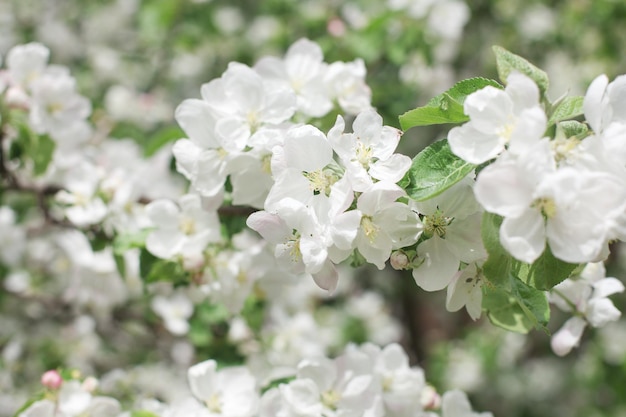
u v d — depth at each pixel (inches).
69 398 25.8
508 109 20.2
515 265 21.0
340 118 21.0
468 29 57.2
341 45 37.7
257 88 23.7
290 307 40.5
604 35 55.6
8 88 29.8
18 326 41.1
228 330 32.1
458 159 21.0
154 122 50.7
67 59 55.5
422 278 21.4
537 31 56.8
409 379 25.6
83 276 33.2
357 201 20.9
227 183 25.5
